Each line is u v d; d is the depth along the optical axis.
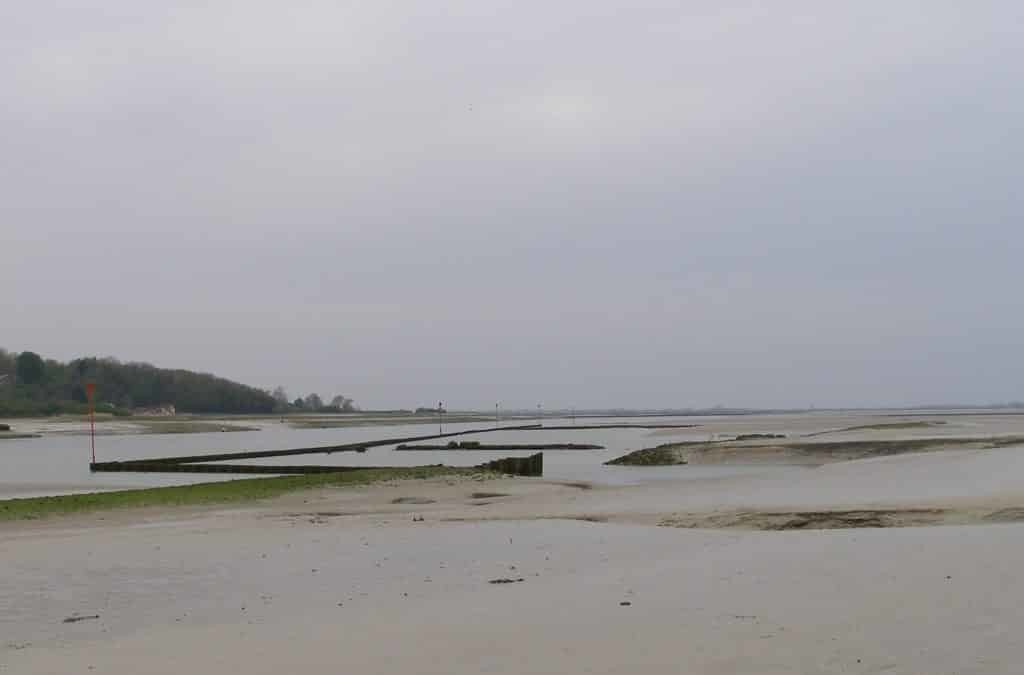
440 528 22.64
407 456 76.12
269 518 25.61
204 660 9.81
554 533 21.11
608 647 9.54
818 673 8.16
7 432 129.62
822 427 122.94
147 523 24.69
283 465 60.84
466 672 8.80
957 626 9.70
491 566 16.52
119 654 10.37
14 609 13.52
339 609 12.92
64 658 10.25
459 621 11.40
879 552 15.48
